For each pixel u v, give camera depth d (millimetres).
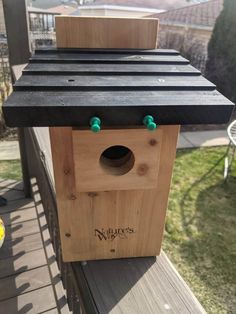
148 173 675
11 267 1772
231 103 579
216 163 3678
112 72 709
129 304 627
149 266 748
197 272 2131
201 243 2396
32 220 2156
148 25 913
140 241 769
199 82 674
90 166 648
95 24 896
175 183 3219
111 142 629
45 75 689
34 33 5168
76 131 606
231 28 5117
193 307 620
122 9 10273
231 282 2068
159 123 577
